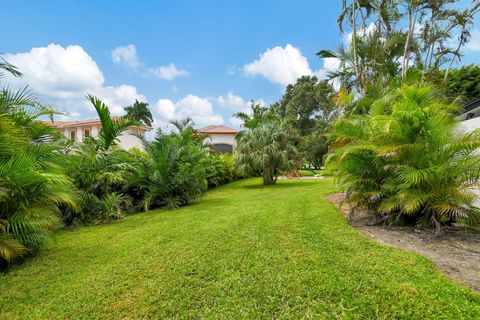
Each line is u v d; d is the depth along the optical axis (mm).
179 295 2637
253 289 2662
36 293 2826
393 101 5738
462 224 4352
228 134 28797
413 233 4152
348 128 5441
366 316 2166
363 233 4266
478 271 2803
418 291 2404
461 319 2041
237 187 13805
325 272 2885
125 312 2424
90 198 6246
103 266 3449
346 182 5113
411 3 9891
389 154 4441
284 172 14648
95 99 6434
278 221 5098
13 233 3582
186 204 8555
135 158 8258
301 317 2221
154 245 4137
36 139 4746
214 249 3770
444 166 4051
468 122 5414
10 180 3363
